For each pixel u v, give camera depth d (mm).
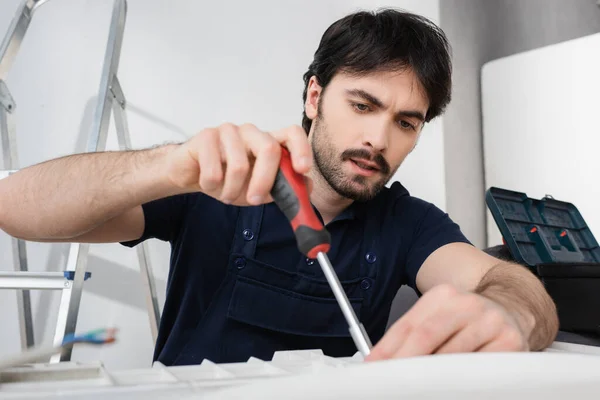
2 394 278
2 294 1307
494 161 1866
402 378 261
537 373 277
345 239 1043
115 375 354
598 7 2455
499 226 1312
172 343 924
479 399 259
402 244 1080
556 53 1732
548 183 1736
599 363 304
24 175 797
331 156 982
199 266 971
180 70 1489
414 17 1041
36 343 1305
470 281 901
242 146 559
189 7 1514
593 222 1629
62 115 1382
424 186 1686
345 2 1694
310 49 1645
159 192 708
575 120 1680
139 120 1440
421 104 987
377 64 940
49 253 1342
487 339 434
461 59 1833
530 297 614
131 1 1452
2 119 1194
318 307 959
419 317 441
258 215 1004
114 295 1384
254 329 935
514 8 2051
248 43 1567
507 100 1841
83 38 1414
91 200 727
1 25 1355
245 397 259
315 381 261
